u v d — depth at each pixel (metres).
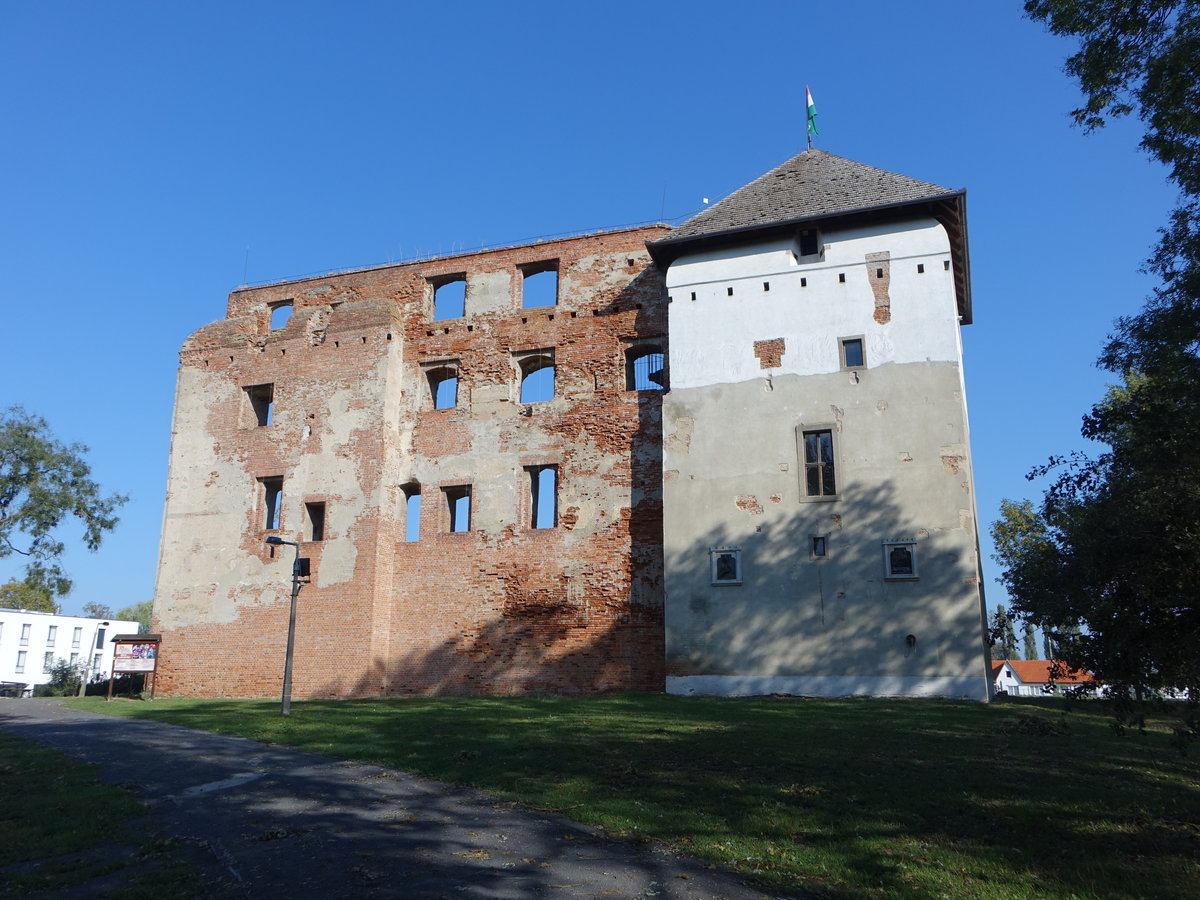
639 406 27.59
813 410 24.00
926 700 20.73
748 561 23.55
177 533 31.41
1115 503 8.98
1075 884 7.89
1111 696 8.99
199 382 32.94
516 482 28.41
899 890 7.80
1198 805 10.38
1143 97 16.05
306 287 33.19
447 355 30.48
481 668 27.20
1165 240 17.55
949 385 22.98
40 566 44.00
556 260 30.23
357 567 28.53
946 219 24.52
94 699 28.86
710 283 25.92
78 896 7.93
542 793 11.46
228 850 9.32
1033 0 16.66
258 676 28.94
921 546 22.22
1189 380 15.41
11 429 44.28
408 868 8.70
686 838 9.45
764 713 18.27
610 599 26.42
